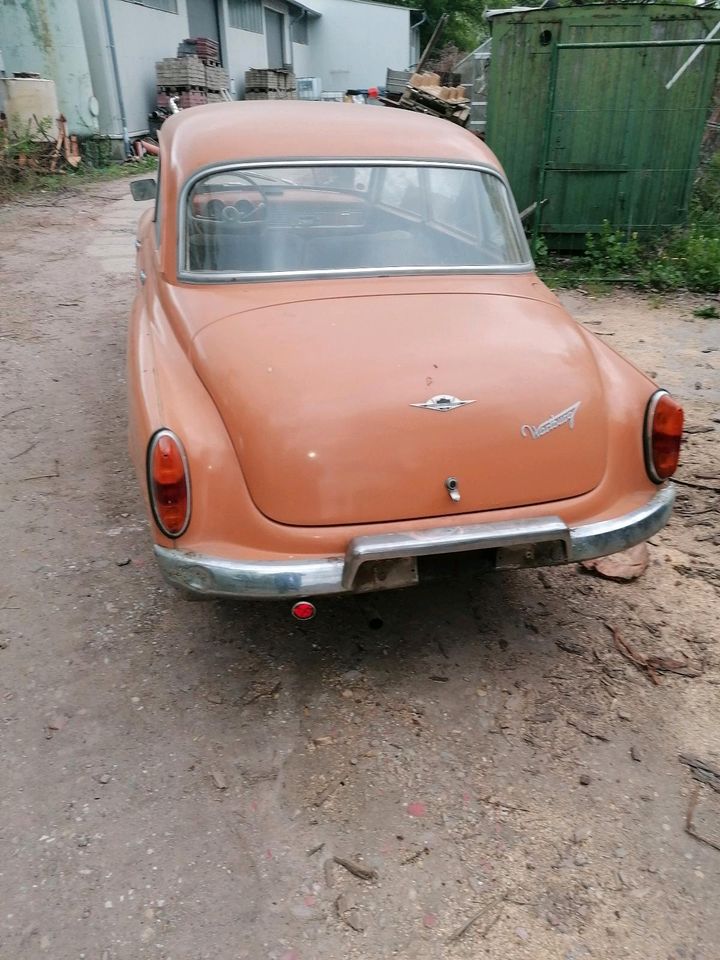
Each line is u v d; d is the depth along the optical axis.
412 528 2.35
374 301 2.80
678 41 7.29
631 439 2.64
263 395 2.37
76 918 1.98
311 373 2.41
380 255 3.05
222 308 2.75
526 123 8.46
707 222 8.72
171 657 2.87
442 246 3.16
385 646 2.95
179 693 2.71
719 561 3.48
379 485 2.33
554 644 2.97
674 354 6.00
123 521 3.71
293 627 3.04
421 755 2.48
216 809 2.29
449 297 2.88
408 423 2.36
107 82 16.59
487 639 2.99
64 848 2.16
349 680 2.78
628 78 8.02
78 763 2.43
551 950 1.92
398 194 3.17
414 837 2.21
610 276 8.02
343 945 1.93
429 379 2.43
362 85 34.41
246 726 2.58
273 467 2.30
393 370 2.44
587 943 1.94
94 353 5.88
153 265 3.44
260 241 3.00
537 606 3.19
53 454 4.34
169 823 2.24
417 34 41.41
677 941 1.94
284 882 2.08
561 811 2.29
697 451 4.45
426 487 2.36
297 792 2.35
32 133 14.22
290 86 27.09
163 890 2.05
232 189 3.04
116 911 2.00
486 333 2.67
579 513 2.52
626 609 3.17
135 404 2.58
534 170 8.64
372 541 2.29
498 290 3.01
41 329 6.41
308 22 33.56
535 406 2.47
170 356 2.68
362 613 3.12
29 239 9.79
